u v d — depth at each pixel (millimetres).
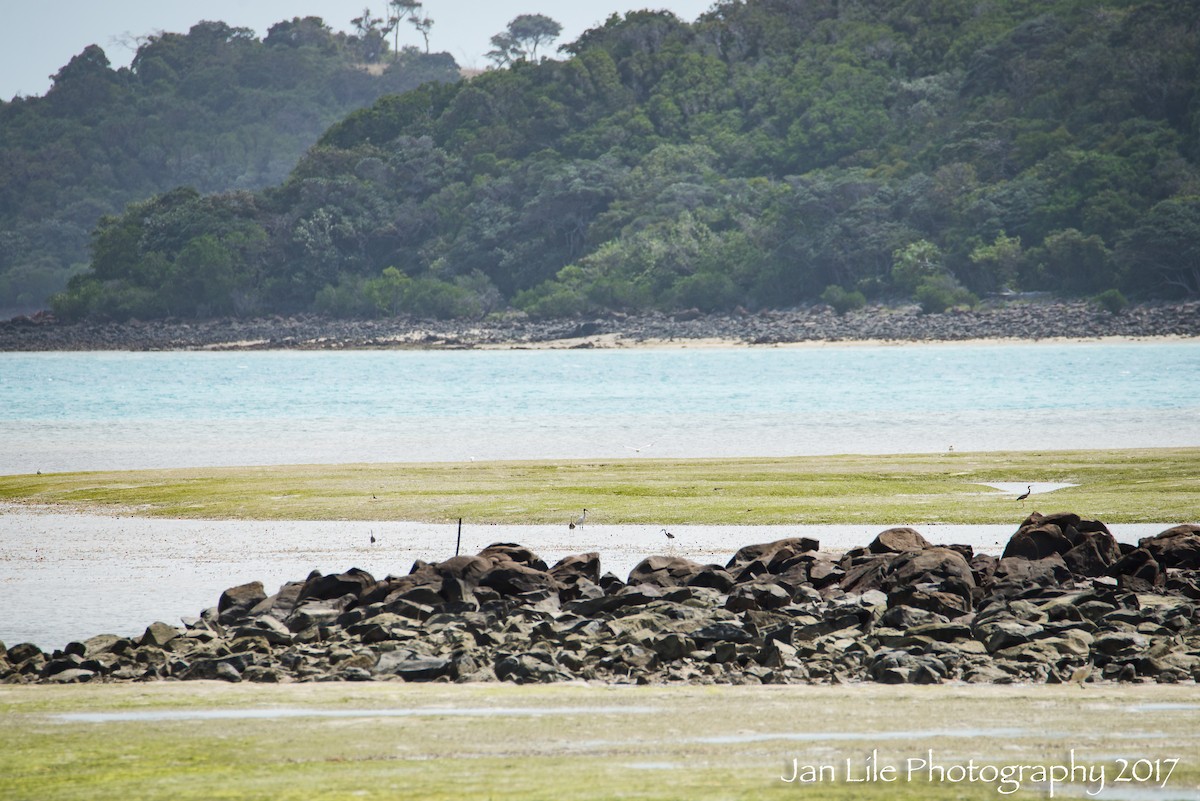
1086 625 73312
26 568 101750
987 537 111688
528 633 73250
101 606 86750
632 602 80562
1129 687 60875
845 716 53969
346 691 60656
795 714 54438
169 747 49500
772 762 46594
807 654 68562
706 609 78188
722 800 41906
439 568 84500
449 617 77062
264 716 54906
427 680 64562
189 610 85250
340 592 83812
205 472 168500
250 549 110562
